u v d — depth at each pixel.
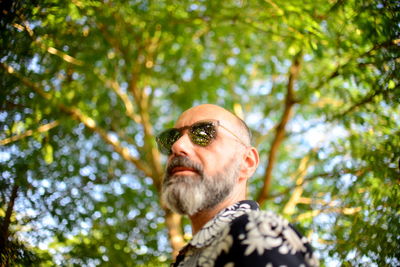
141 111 6.46
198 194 1.79
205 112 2.09
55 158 5.16
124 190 6.33
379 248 2.92
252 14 4.43
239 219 1.37
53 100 4.81
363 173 3.66
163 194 1.86
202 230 1.53
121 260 5.18
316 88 4.70
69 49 4.75
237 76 7.26
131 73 6.18
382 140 3.88
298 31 3.87
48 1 3.32
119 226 5.81
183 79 7.02
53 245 4.05
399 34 3.26
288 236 1.31
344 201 3.83
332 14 3.63
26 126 4.27
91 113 5.86
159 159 6.33
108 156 6.47
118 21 4.94
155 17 4.78
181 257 1.57
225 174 1.89
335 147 4.86
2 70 3.13
